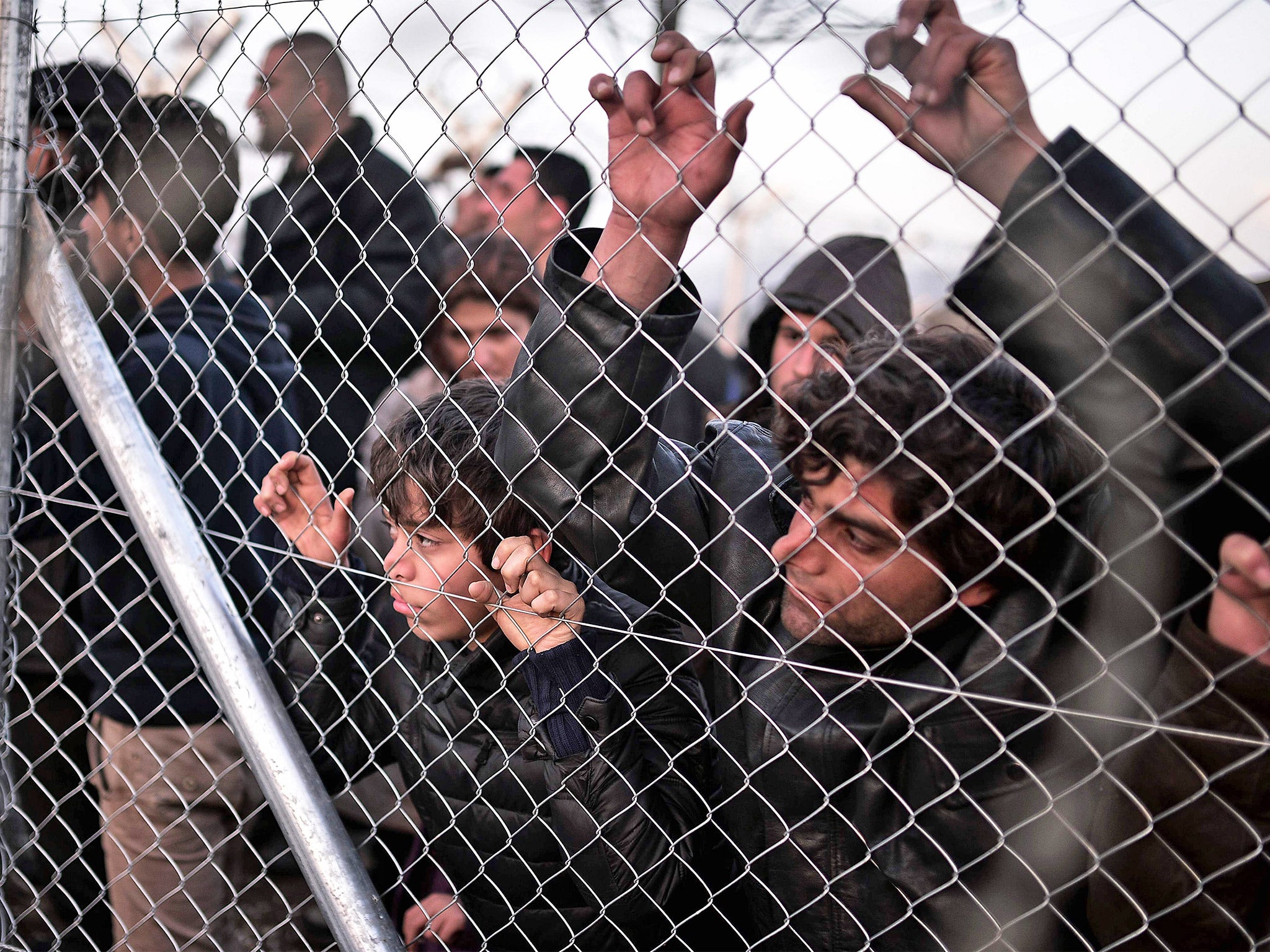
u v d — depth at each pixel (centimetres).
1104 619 85
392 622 136
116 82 155
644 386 96
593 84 92
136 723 129
